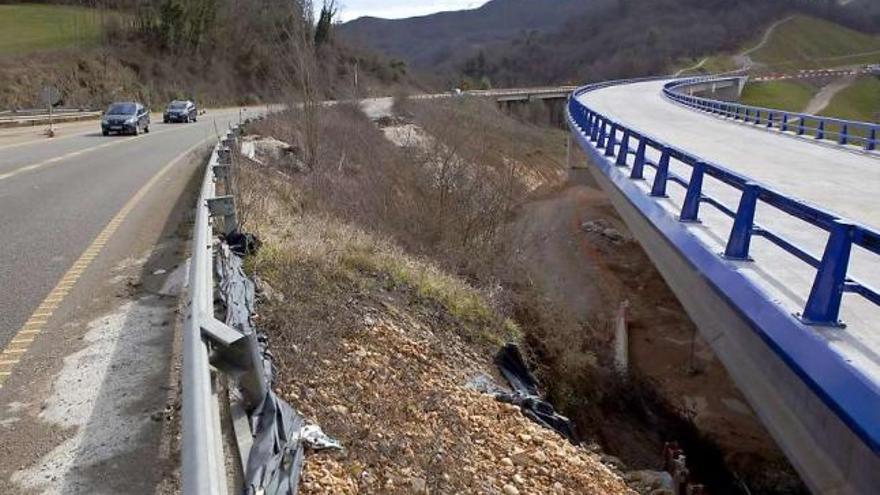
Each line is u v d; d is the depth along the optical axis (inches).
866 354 207.9
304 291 324.5
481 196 785.6
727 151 773.9
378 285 399.9
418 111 1640.0
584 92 2281.0
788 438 241.4
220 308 213.5
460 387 316.8
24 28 2452.0
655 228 459.2
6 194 478.3
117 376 195.2
